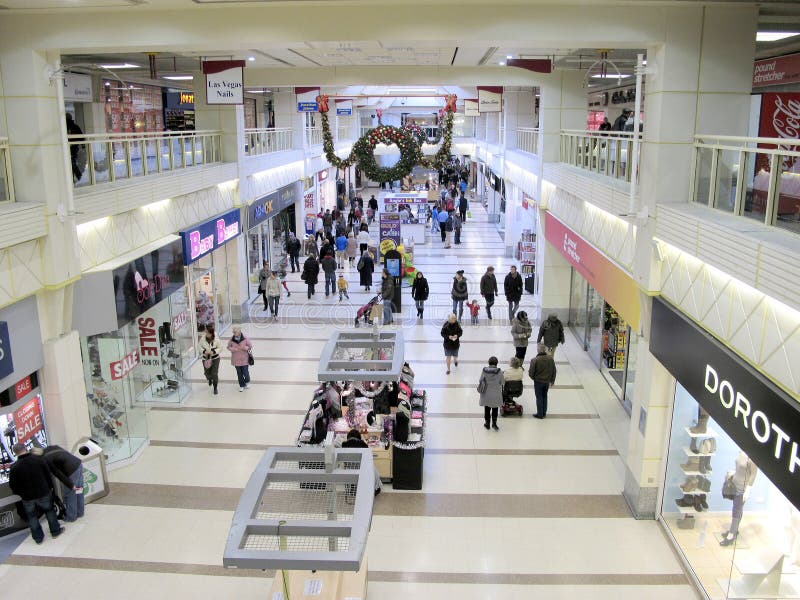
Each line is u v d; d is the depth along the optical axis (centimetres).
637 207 857
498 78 1608
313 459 564
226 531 834
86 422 941
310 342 1573
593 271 1134
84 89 1461
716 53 763
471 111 2564
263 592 723
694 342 689
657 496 855
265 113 2820
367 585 715
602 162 1131
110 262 990
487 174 3594
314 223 2669
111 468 981
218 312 1645
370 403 1011
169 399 1221
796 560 671
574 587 729
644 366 852
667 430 829
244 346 1272
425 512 873
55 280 840
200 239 1361
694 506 814
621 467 998
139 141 1150
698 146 759
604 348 1370
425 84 1622
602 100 1977
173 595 717
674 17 759
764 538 700
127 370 1034
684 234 694
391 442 935
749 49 761
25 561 773
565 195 1416
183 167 1371
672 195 789
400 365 785
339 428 949
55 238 841
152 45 820
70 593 720
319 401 995
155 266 1120
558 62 1438
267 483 520
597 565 768
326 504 620
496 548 798
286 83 1664
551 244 1639
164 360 1220
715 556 771
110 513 873
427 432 1103
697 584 724
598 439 1085
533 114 2381
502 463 1005
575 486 942
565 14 772
